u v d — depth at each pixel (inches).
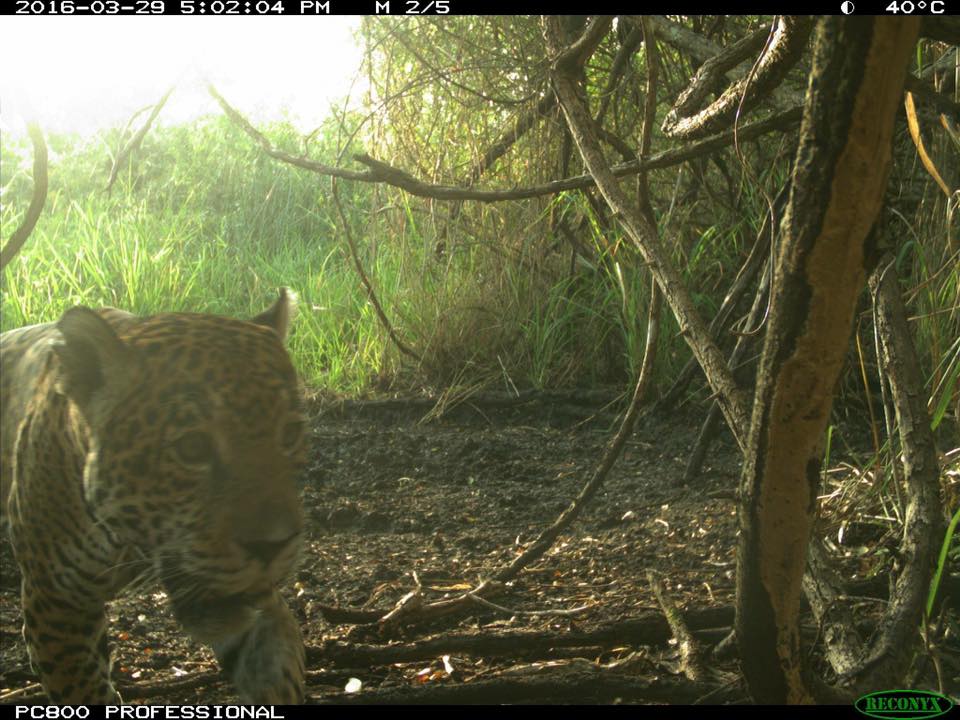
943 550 107.7
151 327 90.9
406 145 281.4
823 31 66.5
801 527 79.8
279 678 94.7
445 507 192.9
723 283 263.3
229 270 314.7
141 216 338.0
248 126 199.6
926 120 165.8
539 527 181.9
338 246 312.2
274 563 86.2
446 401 249.9
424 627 138.6
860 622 119.3
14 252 136.3
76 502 95.7
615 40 263.9
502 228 271.0
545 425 242.8
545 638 123.4
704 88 140.3
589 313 262.4
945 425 177.5
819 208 69.9
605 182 136.3
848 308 72.6
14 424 106.3
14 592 152.6
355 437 230.1
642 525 179.0
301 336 282.2
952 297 183.6
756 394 78.1
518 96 268.1
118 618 142.5
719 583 149.6
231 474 84.7
